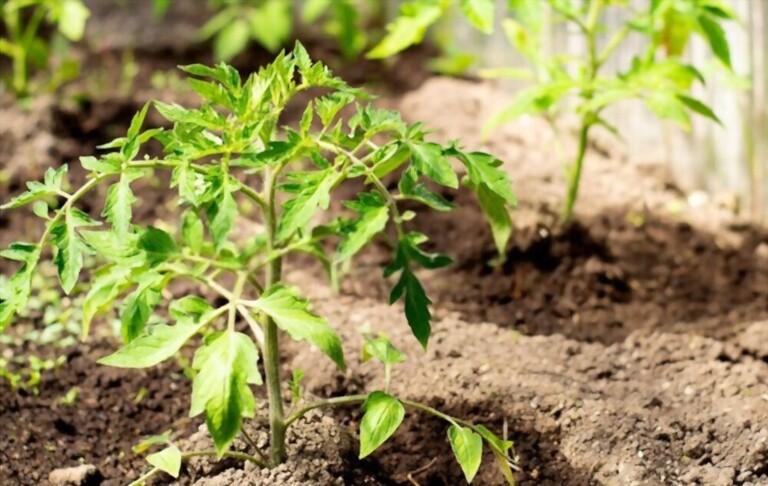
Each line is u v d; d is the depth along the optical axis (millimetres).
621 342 3609
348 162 2557
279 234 2492
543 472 2936
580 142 3951
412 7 3848
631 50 4637
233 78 2561
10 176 4434
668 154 4637
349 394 3250
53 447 3088
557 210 4191
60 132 4773
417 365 3305
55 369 3404
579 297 3871
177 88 5406
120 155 2463
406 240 2547
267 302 2539
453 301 3844
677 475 2877
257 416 2934
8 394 3273
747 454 2898
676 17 3902
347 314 3646
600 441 2961
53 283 3875
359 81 5652
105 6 6562
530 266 3986
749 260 4047
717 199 4387
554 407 3082
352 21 5504
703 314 3768
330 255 4105
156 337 2484
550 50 5051
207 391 2346
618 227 4191
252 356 2389
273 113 2533
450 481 2961
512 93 5398
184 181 2416
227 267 2781
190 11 6555
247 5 6324
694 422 3047
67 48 5891
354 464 2934
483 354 3393
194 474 2832
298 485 2699
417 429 3084
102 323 3664
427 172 2432
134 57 5879
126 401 3297
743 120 4242
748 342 3432
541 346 3479
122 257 2701
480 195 2779
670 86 3678
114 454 3086
